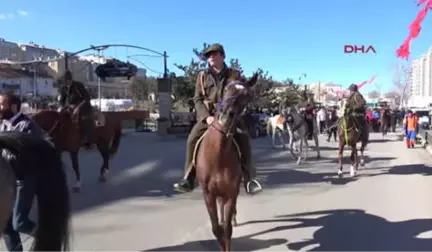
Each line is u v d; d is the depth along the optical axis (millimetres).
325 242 6375
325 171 13445
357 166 13492
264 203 8906
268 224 7355
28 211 4602
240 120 5527
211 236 6738
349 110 12367
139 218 7766
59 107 10344
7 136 4227
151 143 23578
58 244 4145
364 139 13281
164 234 6828
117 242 6422
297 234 6781
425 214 7883
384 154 18312
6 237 4910
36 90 47969
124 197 9508
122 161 15539
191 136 5773
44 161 4238
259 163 15492
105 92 74062
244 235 6762
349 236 6648
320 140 26766
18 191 4312
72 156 10055
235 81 5254
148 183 11195
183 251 6090
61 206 4207
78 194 9773
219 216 7527
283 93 46594
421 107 38875
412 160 16094
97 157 16281
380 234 6730
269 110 39812
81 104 10141
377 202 8891
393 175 12438
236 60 32531
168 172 13008
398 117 47094
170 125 30453
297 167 14406
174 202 9031
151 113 51531
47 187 4164
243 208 8484
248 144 5656
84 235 6738
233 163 5281
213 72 5695
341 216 7820
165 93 30391
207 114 5664
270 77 42125
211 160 5246
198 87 5797
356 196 9523
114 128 11586
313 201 9055
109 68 27484
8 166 3883
